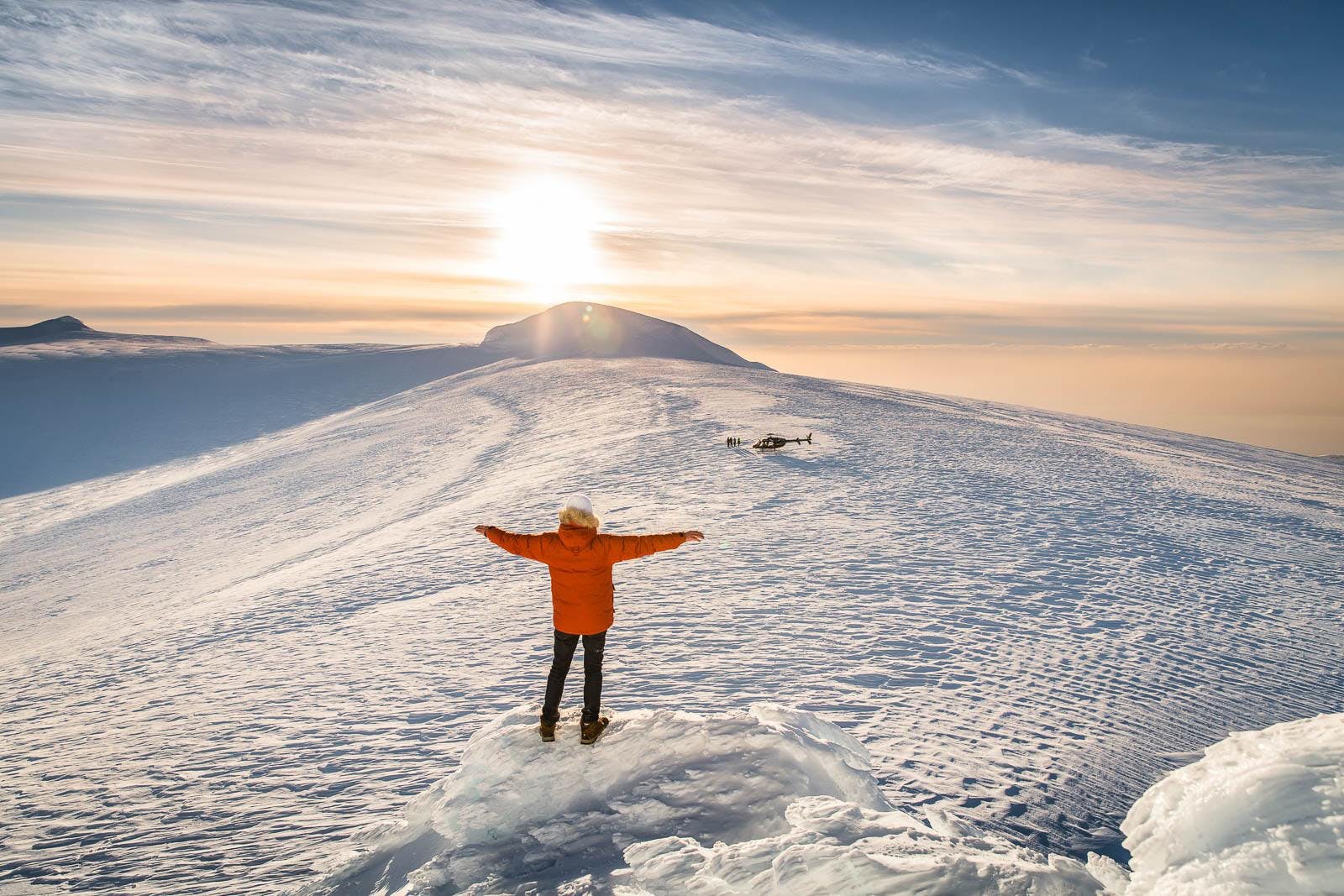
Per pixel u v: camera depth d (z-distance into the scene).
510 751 4.60
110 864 6.18
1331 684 9.79
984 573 14.41
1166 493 23.81
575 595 4.59
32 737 9.66
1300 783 3.60
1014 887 3.10
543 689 9.47
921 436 34.19
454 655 11.09
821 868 3.25
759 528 18.20
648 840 3.89
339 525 29.31
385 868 4.44
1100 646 10.66
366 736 8.44
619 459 29.61
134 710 10.24
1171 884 3.52
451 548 18.88
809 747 4.53
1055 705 8.45
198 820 6.82
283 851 6.06
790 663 9.73
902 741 7.29
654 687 8.99
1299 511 22.84
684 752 4.46
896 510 19.95
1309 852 3.17
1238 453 40.91
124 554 30.91
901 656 10.01
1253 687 9.51
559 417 48.22
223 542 30.11
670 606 12.51
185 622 15.25
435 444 45.69
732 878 3.34
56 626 21.31
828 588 13.41
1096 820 5.89
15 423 79.44
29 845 6.68
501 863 3.91
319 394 90.38
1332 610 13.14
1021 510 20.14
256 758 8.08
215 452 65.94
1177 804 4.11
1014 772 6.69
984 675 9.34
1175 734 7.90
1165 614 12.35
